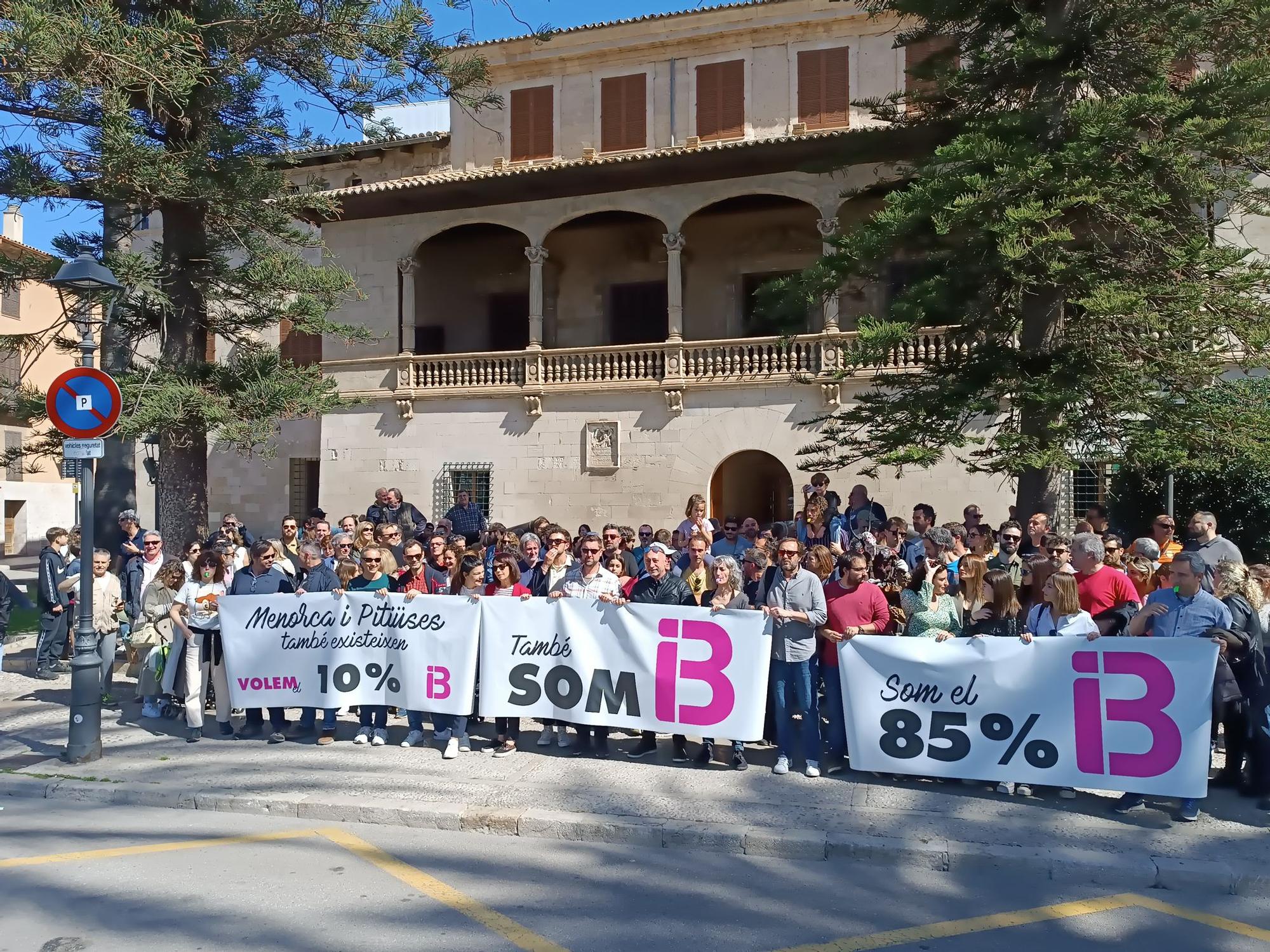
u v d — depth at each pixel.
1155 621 7.75
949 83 13.47
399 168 26.48
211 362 14.81
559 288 24.81
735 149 19.27
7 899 5.87
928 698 7.97
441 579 10.52
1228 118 11.71
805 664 8.38
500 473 22.09
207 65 13.70
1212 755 9.08
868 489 19.38
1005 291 12.57
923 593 8.62
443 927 5.48
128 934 5.34
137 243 27.17
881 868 6.61
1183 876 6.27
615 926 5.54
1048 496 13.06
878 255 12.95
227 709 9.80
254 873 6.35
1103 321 12.20
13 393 14.70
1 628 12.75
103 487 19.47
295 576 11.73
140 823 7.52
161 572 10.84
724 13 23.03
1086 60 12.62
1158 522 10.99
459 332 25.67
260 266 14.50
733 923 5.61
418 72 14.84
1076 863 6.42
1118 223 12.55
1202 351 12.24
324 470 23.66
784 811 7.42
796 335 19.70
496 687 9.02
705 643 8.53
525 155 24.72
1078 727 7.53
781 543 8.49
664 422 20.83
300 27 13.75
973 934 5.51
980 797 7.81
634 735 9.83
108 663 11.71
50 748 9.54
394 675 9.30
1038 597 8.68
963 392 12.66
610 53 24.06
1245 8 12.17
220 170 13.87
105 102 12.20
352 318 23.75
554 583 9.78
